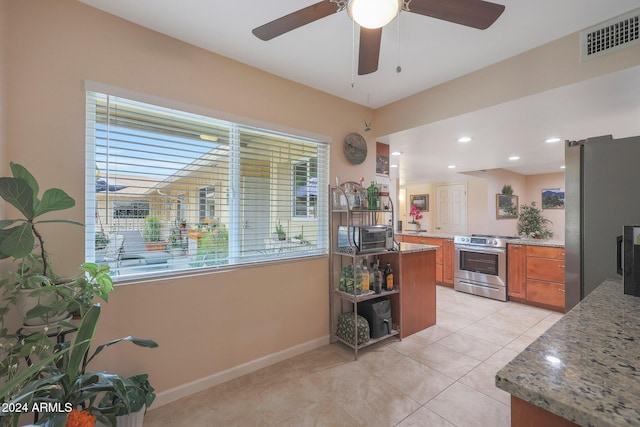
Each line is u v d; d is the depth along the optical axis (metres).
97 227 1.61
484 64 2.08
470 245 4.19
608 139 1.55
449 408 1.71
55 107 1.46
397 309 2.71
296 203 2.47
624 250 1.20
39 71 1.42
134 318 1.68
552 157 3.98
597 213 1.57
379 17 1.10
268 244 2.30
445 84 2.36
